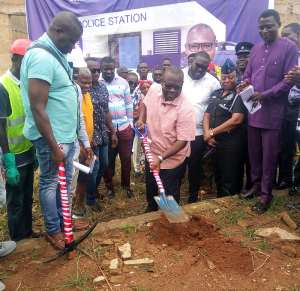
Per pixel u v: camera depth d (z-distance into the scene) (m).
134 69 6.57
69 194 3.19
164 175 3.69
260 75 3.59
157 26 6.18
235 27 5.54
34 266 2.84
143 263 2.78
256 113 3.66
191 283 2.58
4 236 3.70
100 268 2.78
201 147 4.41
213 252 2.92
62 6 7.02
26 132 2.86
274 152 3.66
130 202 4.91
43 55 2.58
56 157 2.71
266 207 3.75
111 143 4.76
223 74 4.16
